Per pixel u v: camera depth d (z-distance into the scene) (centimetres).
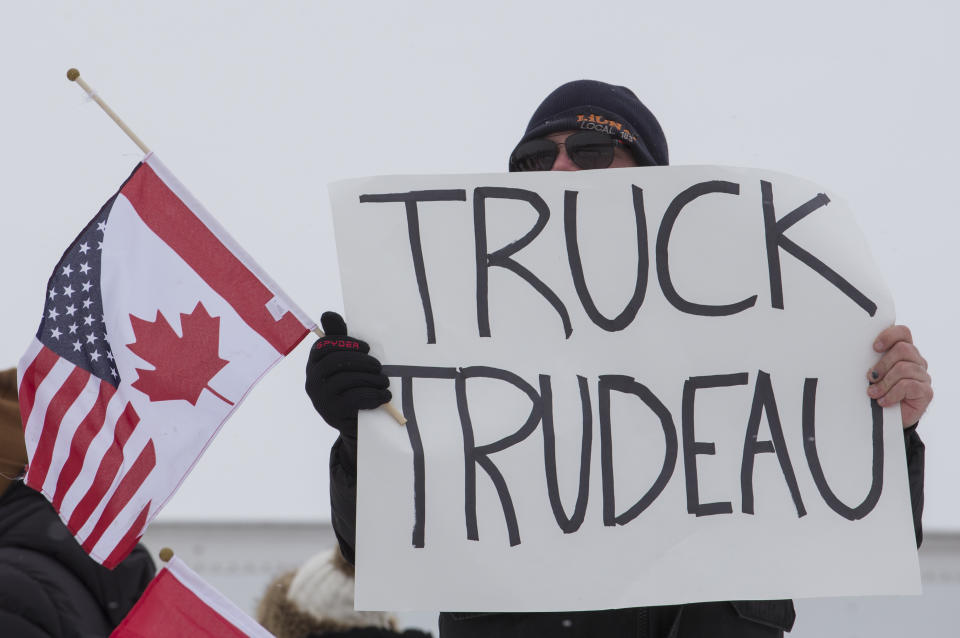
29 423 1235
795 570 1116
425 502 1126
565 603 1104
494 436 1142
